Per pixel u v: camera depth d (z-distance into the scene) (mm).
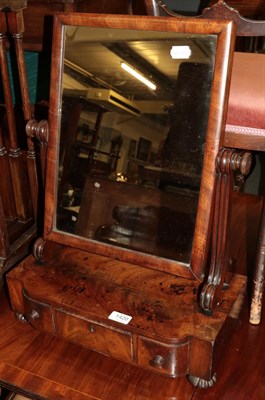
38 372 1229
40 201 1486
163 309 1146
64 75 1181
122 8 2031
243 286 1249
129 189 1188
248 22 1222
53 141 1210
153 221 1175
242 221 1774
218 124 1035
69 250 1345
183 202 1125
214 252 1137
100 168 1207
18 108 1991
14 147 1486
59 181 1246
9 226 1550
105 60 1137
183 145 1098
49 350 1287
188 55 1048
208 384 1156
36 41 1724
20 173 1517
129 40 1099
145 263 1182
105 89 1153
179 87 1077
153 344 1099
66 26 1151
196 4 2148
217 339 1090
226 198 1079
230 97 1193
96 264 1294
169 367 1118
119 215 1210
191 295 1187
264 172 2199
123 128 1159
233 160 1024
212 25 999
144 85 1113
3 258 1460
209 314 1132
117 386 1192
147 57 1092
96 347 1194
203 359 1101
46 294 1192
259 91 1180
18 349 1290
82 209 1248
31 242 1578
